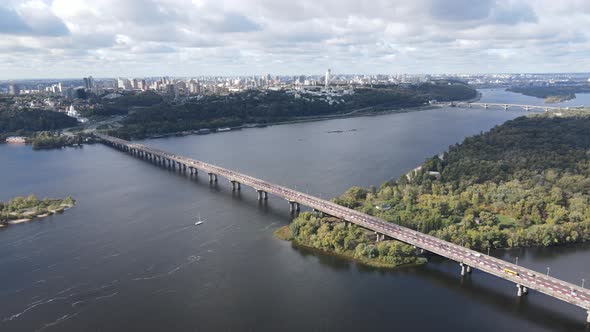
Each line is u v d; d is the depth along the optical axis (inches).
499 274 7815.0
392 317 7116.1
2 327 6934.1
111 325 6983.3
